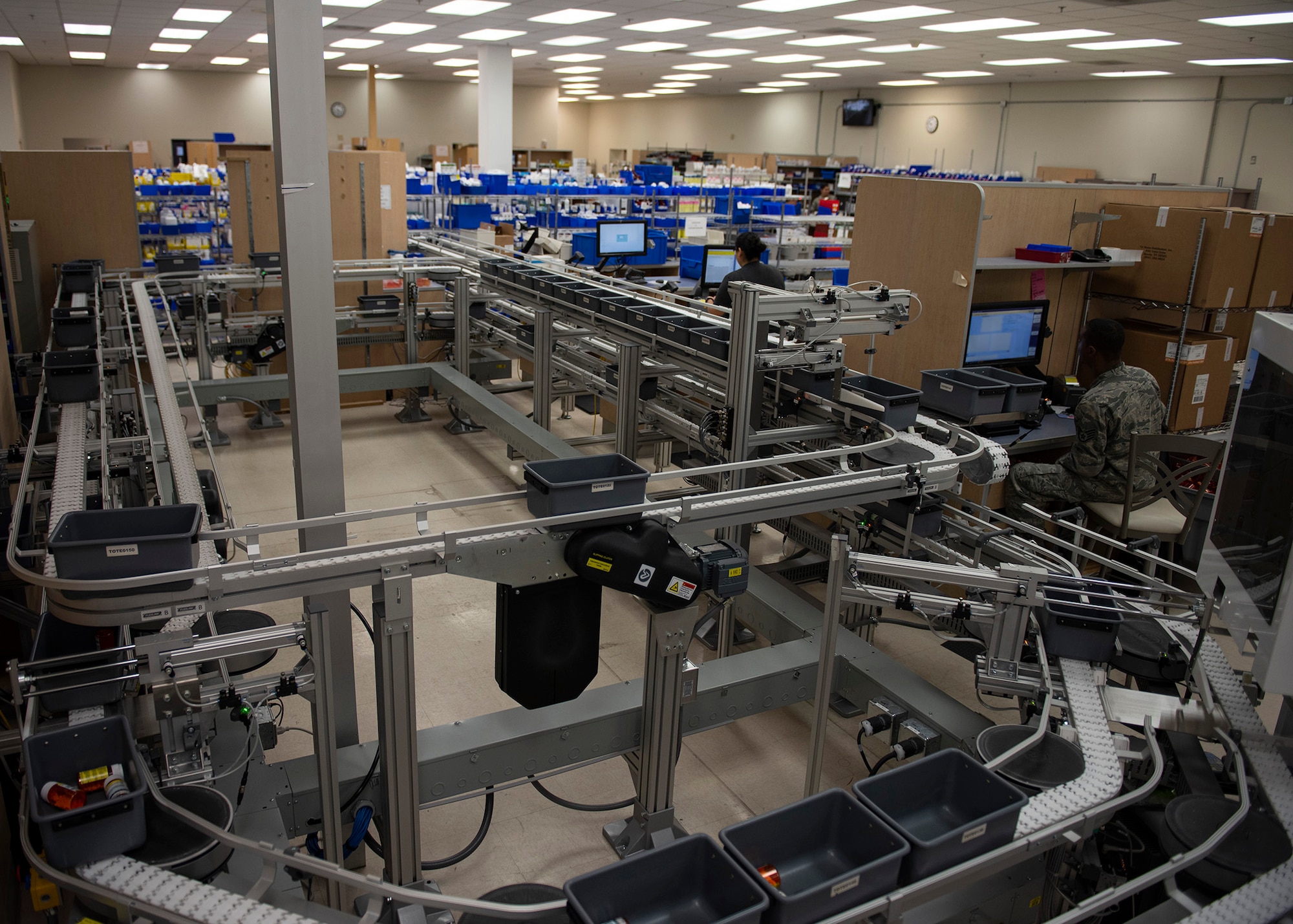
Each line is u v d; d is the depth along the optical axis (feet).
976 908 5.20
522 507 14.29
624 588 5.95
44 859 4.37
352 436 17.48
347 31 33.19
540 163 50.26
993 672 6.42
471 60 43.73
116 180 18.49
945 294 11.83
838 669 7.99
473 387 15.61
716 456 9.84
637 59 40.68
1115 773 5.11
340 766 6.56
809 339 8.95
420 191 26.84
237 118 52.75
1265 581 4.91
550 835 7.48
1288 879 4.40
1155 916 4.34
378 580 5.37
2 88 42.19
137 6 27.35
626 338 11.86
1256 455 5.26
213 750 5.82
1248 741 5.34
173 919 3.92
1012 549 7.77
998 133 44.14
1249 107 33.86
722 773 8.40
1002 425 11.44
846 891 3.86
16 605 6.79
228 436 17.15
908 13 25.08
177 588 4.83
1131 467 10.09
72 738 4.40
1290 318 5.29
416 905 5.26
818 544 10.50
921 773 4.71
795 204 34.09
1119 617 6.30
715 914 4.02
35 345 17.37
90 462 8.55
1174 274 12.94
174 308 18.15
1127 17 23.34
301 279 6.26
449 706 9.16
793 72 43.57
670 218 29.12
